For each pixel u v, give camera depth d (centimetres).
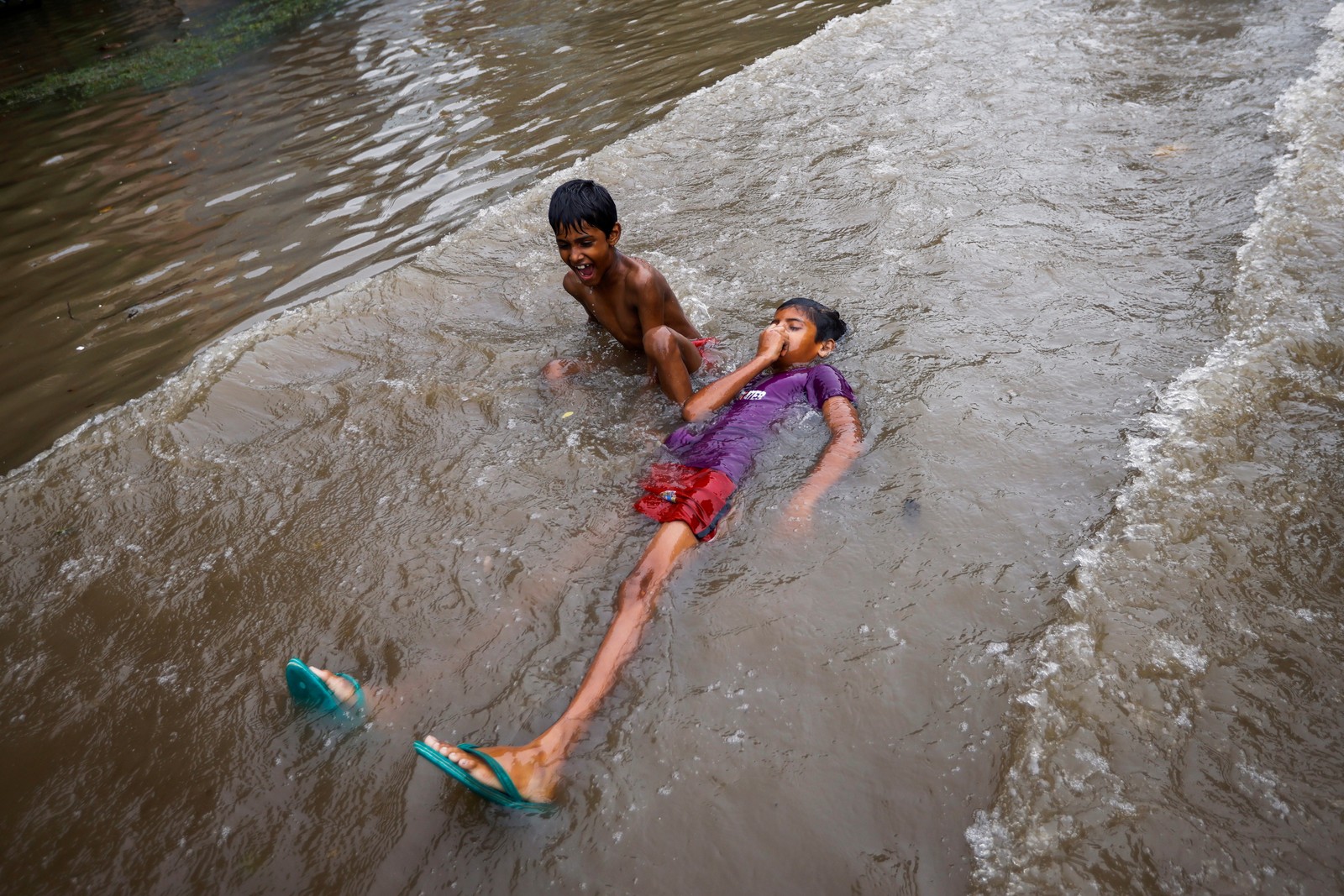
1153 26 777
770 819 217
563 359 418
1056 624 262
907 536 299
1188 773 220
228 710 261
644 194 582
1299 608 260
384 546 318
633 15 1004
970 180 550
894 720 239
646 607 275
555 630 278
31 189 720
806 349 391
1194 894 195
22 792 243
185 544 330
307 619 291
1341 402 338
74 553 331
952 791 221
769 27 904
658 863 210
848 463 331
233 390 414
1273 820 208
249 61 1023
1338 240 438
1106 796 216
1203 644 252
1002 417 349
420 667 268
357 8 1198
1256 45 707
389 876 213
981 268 455
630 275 388
